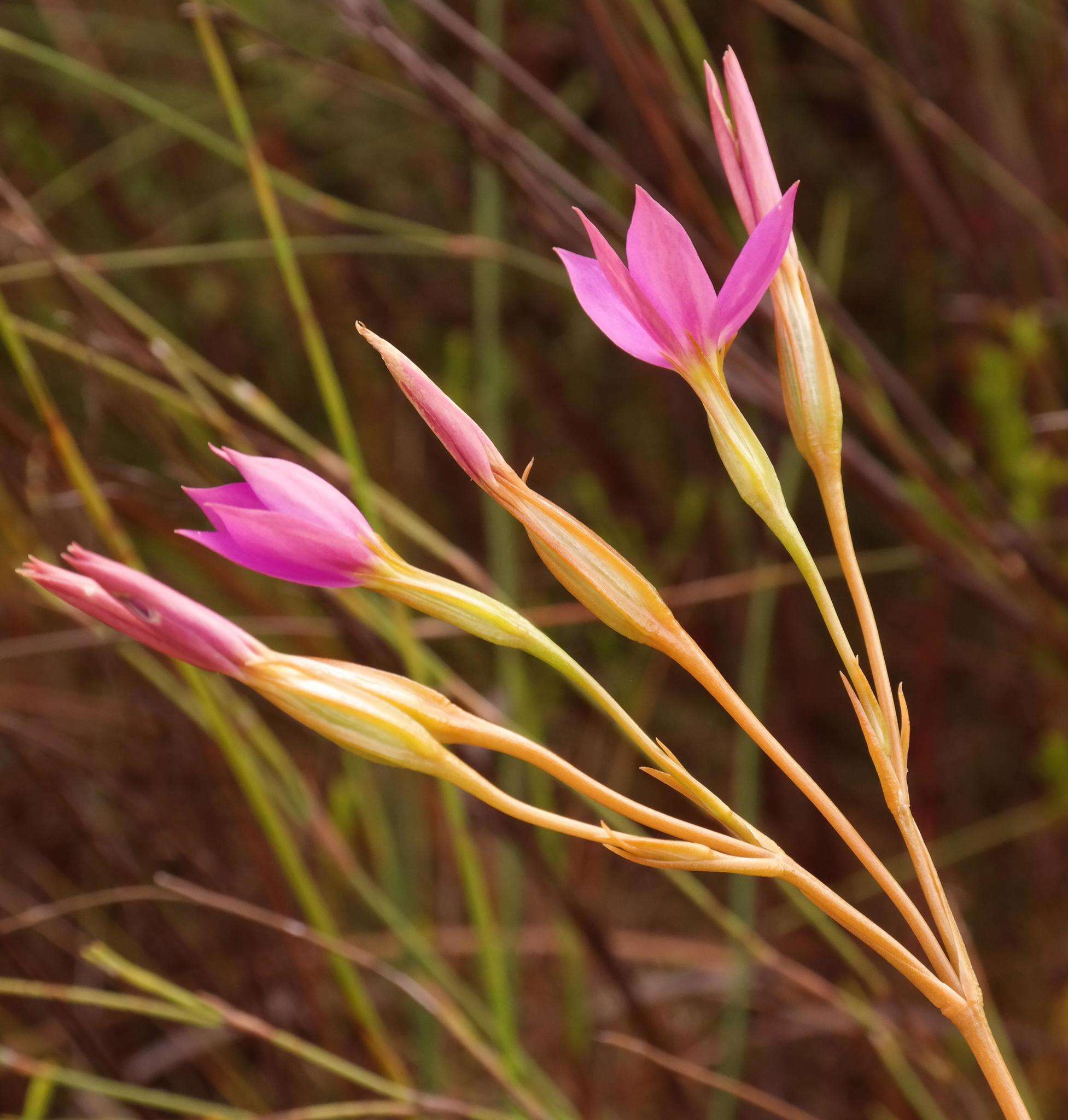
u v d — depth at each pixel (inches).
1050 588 23.1
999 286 27.5
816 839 28.0
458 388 27.3
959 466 23.4
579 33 23.9
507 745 12.5
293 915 22.4
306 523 12.5
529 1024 29.8
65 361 28.4
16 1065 17.6
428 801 27.9
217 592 27.3
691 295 12.6
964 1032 12.3
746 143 13.0
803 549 12.6
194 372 22.0
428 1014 22.5
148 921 24.2
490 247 21.3
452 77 20.5
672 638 12.5
